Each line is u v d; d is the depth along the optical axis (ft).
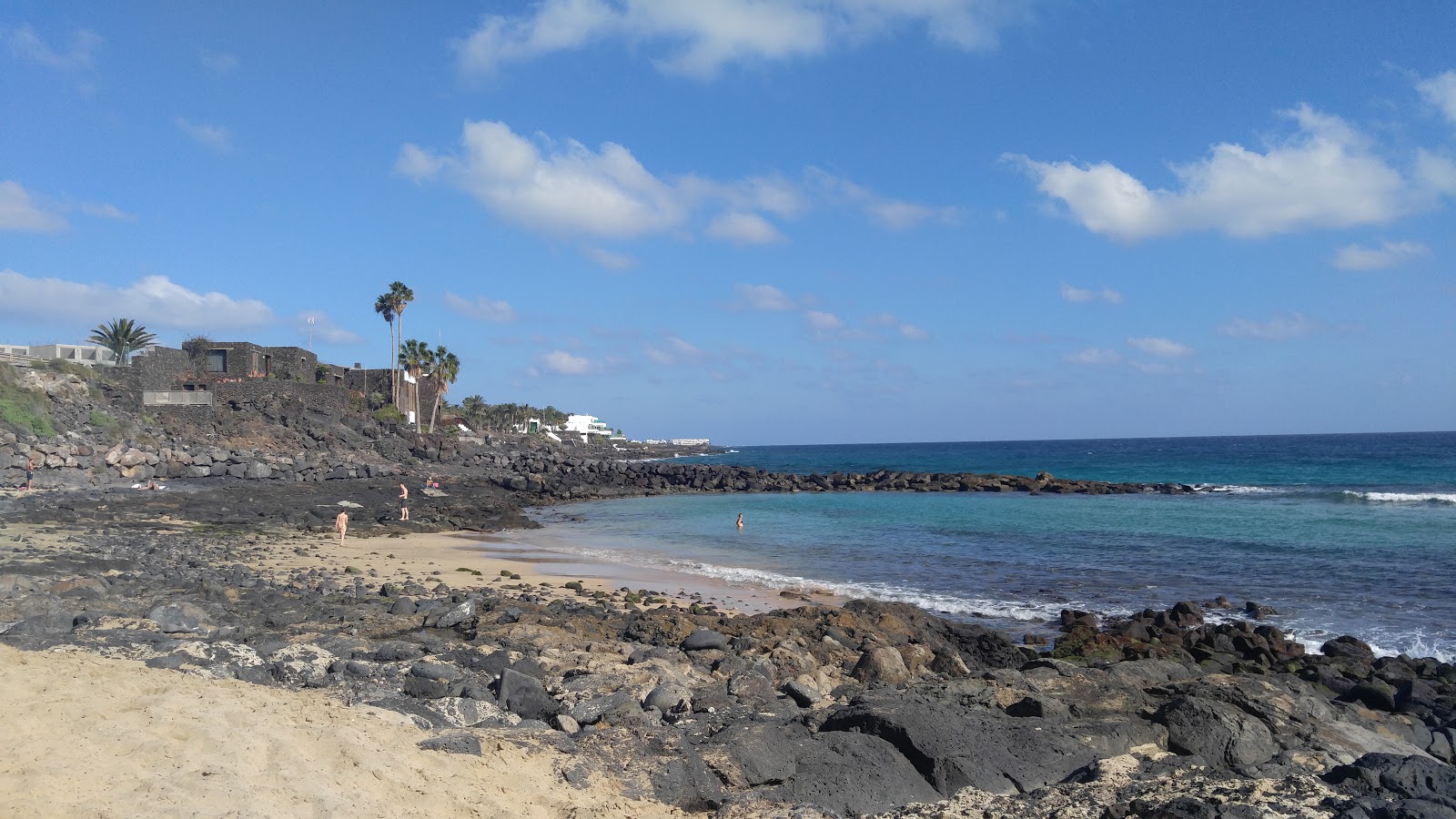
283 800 19.30
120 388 197.26
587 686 34.19
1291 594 77.10
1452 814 21.09
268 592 56.54
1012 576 86.99
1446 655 56.80
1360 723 32.81
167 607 41.09
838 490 247.29
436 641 42.60
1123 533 126.31
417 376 321.32
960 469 386.11
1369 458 367.86
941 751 25.88
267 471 183.21
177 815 17.70
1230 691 32.07
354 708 26.94
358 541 108.17
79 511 111.96
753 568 92.22
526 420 516.73
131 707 23.67
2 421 150.30
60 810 17.12
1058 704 30.76
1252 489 222.07
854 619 56.03
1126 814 22.27
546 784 23.15
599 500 209.46
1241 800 22.40
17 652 28.58
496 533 129.49
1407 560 95.81
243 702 25.66
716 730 28.89
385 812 19.79
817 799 23.91
